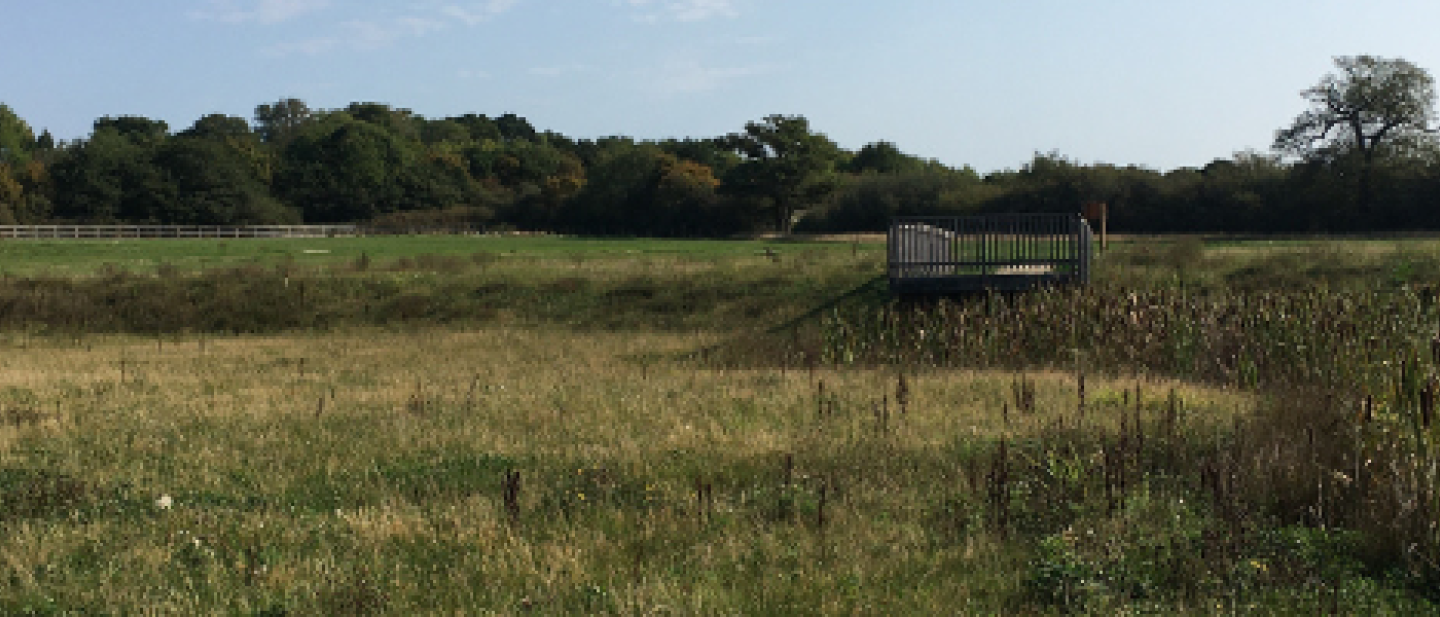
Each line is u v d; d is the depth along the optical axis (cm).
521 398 1603
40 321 3309
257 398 1669
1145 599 745
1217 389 1641
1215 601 724
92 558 866
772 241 7425
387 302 3366
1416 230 6084
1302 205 6322
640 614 711
